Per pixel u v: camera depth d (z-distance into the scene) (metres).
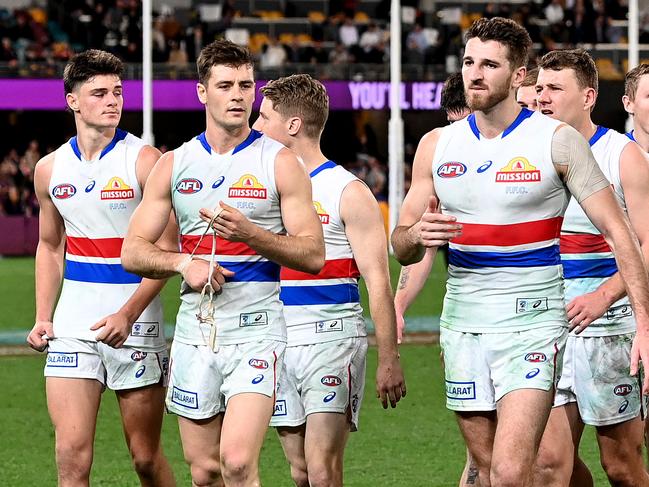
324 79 48.00
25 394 19.59
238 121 9.62
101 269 11.16
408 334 25.78
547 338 9.41
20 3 55.00
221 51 9.61
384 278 10.77
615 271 11.09
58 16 51.62
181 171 9.80
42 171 11.38
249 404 9.46
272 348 9.67
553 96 11.02
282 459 15.09
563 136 9.38
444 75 48.38
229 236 9.20
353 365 11.09
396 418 17.44
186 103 47.91
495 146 9.50
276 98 11.17
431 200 9.31
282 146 9.84
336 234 11.03
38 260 11.59
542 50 50.69
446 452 15.33
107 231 11.17
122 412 11.30
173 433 16.59
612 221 9.27
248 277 9.67
